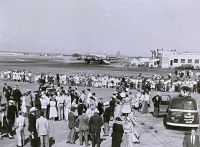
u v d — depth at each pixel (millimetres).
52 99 23875
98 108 21656
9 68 83438
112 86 47594
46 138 15883
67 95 24391
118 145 15438
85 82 48938
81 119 17281
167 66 104125
